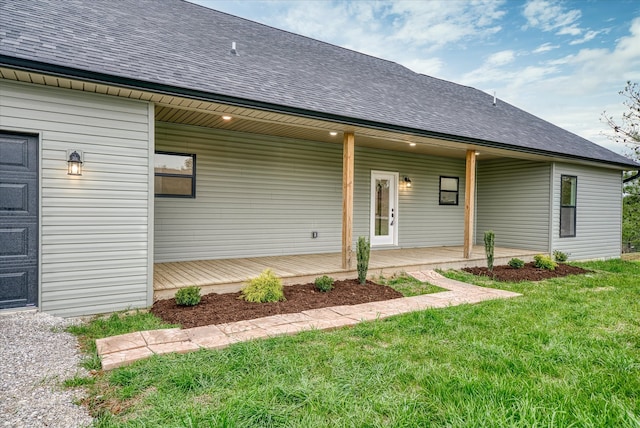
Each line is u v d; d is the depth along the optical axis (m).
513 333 3.61
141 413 2.14
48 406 2.20
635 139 12.52
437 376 2.58
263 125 6.48
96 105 4.11
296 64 7.18
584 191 9.93
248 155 7.26
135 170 4.34
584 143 10.77
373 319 4.01
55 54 3.69
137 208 4.37
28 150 3.84
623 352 3.10
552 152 8.35
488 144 7.30
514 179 10.02
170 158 6.50
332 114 5.34
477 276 6.99
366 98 6.75
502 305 4.75
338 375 2.60
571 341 3.37
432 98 9.04
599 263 9.43
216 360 2.82
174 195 6.55
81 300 4.06
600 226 10.41
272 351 3.03
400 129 6.07
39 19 4.48
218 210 6.98
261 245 7.46
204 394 2.36
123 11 6.23
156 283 4.85
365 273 5.82
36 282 3.88
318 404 2.20
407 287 5.96
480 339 3.44
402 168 9.55
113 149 4.21
